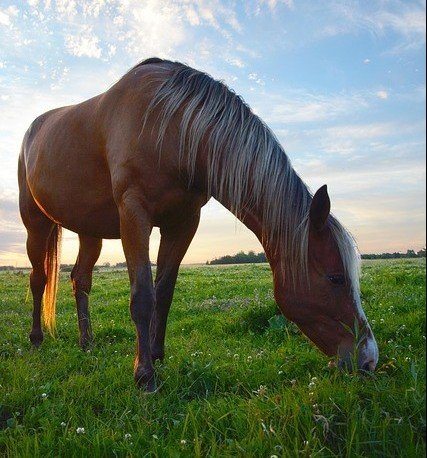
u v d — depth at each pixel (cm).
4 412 300
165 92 348
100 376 367
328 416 231
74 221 449
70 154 425
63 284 1498
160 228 393
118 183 351
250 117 335
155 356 391
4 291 1334
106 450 227
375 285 865
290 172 315
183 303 873
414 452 190
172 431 243
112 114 378
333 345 298
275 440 213
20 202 563
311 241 297
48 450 235
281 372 326
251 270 1981
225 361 383
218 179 334
